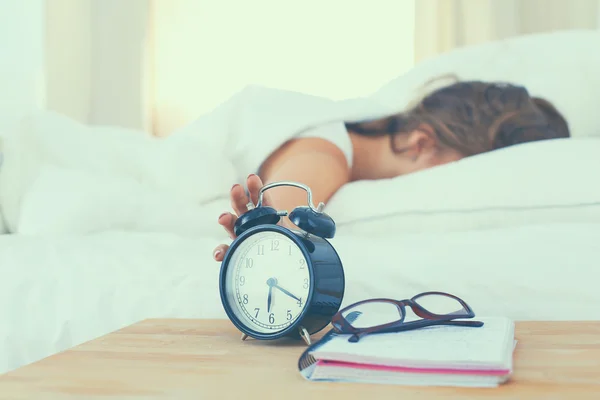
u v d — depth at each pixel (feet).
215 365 2.20
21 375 2.09
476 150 5.54
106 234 4.70
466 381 1.85
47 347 3.53
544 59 6.00
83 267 3.79
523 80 5.89
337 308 2.61
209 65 11.76
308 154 5.09
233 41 11.72
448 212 4.58
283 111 5.49
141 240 4.38
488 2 11.09
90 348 2.48
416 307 2.40
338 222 4.78
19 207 5.26
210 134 5.71
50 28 10.90
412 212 4.63
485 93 5.64
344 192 4.98
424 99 5.73
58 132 5.77
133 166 5.63
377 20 11.48
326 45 11.60
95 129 6.08
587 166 4.51
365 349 1.99
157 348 2.48
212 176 5.37
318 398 1.79
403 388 1.86
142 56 11.32
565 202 4.41
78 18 11.07
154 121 11.84
